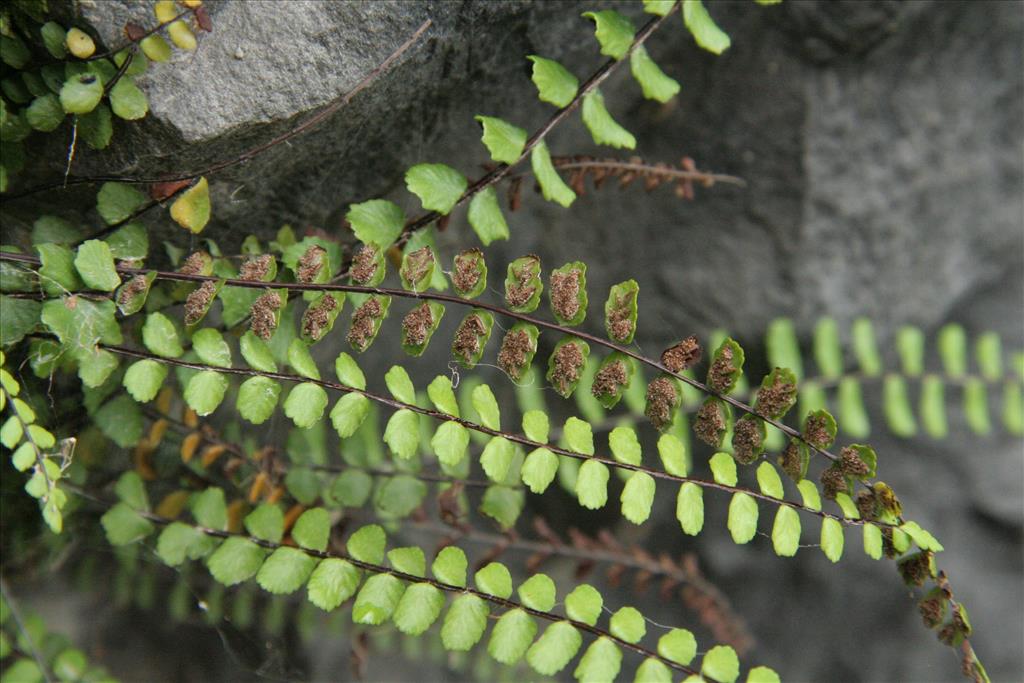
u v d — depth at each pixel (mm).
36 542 319
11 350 293
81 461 312
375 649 351
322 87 292
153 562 326
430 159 331
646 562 363
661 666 283
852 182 375
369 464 326
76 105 278
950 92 373
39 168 293
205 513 308
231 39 287
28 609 315
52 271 279
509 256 382
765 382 284
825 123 368
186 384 302
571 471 335
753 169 375
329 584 290
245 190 304
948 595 282
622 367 284
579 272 280
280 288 285
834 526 285
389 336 369
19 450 273
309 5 290
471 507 376
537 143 295
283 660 341
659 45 359
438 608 285
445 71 312
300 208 317
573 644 283
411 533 366
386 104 306
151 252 307
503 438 285
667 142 377
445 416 285
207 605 332
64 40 279
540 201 372
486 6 304
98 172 292
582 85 297
